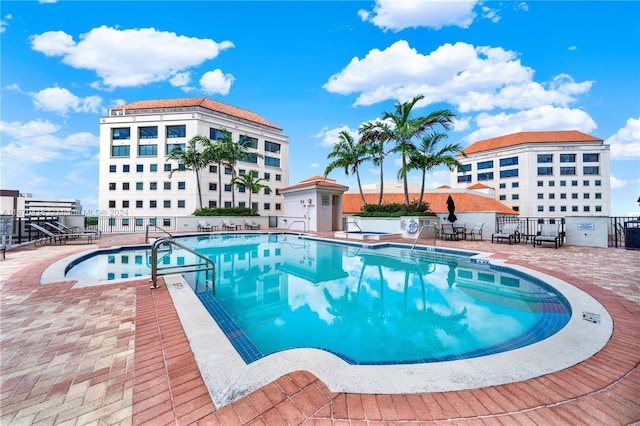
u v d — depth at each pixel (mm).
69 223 14750
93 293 4664
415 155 15000
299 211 20609
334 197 21375
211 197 35906
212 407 1964
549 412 1916
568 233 11078
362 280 7020
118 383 2238
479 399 2041
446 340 3777
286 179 44406
